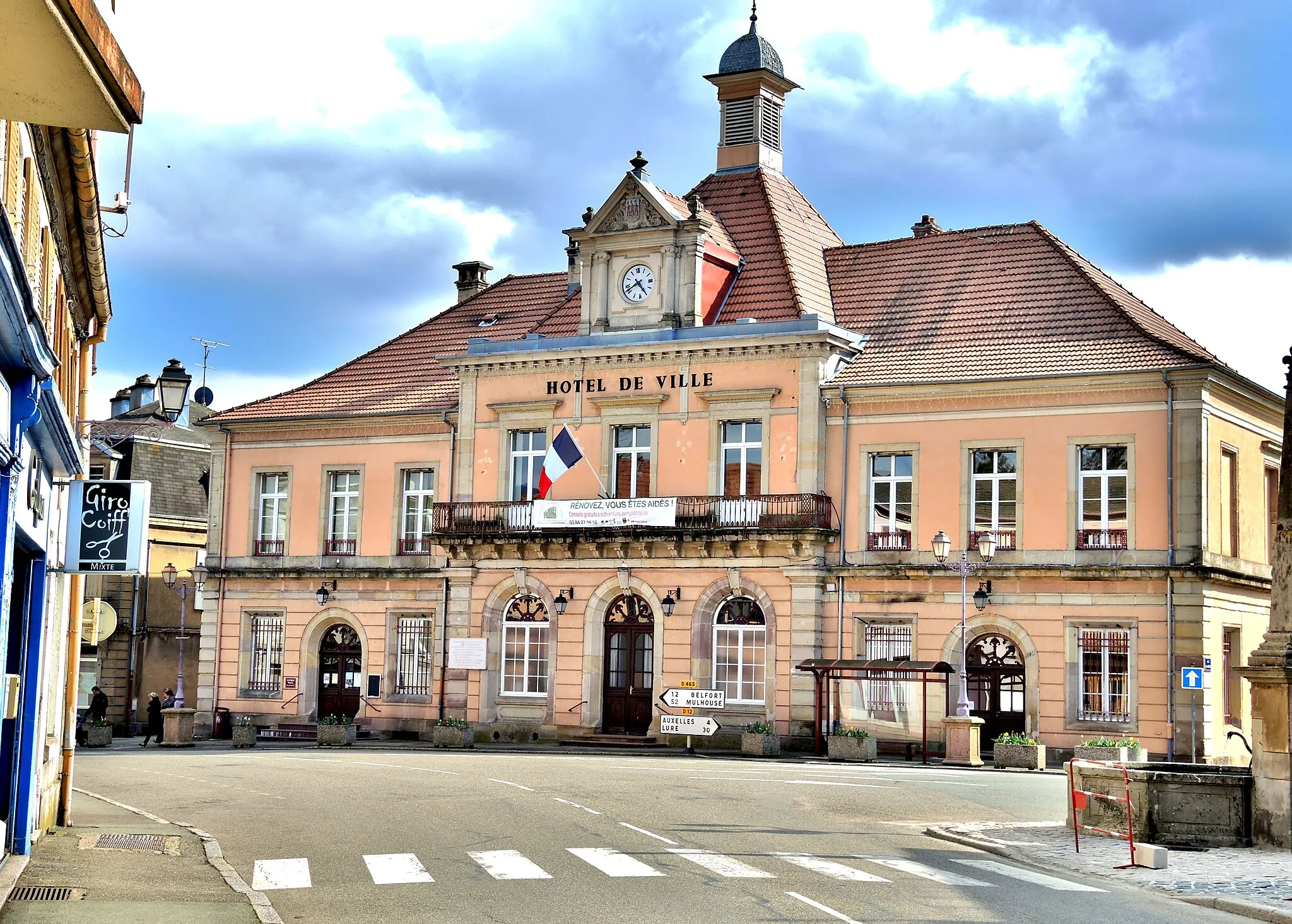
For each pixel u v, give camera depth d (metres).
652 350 45.38
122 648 60.50
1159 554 39.41
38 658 17.28
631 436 46.19
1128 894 17.30
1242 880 17.91
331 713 50.59
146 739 48.62
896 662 39.81
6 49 8.43
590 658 45.62
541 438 47.56
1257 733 20.67
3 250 11.33
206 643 52.22
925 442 42.31
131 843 19.73
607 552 45.50
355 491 51.00
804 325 43.28
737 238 48.12
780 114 52.00
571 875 17.66
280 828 22.25
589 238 47.00
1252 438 42.44
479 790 27.67
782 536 42.56
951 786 30.00
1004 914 15.48
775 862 18.95
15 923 13.78
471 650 47.31
